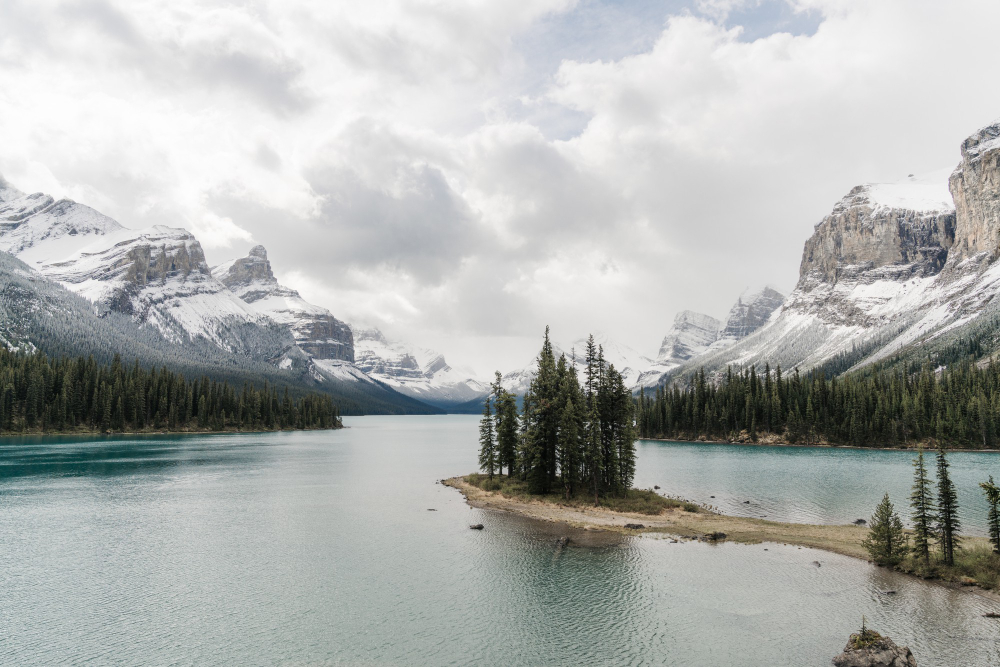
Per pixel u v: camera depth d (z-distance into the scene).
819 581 44.78
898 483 96.31
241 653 33.00
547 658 32.59
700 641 34.50
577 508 73.94
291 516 69.75
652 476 107.19
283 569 48.22
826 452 164.75
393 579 45.81
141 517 68.38
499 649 33.69
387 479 105.81
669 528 62.69
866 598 40.97
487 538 58.50
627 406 83.44
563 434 79.75
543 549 54.25
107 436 195.12
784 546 55.00
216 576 46.34
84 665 31.52
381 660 32.25
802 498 82.06
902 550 48.78
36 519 66.44
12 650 33.22
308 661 32.03
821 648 33.56
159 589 43.25
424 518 68.62
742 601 40.75
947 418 172.25
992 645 33.25
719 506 76.25
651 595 42.09
